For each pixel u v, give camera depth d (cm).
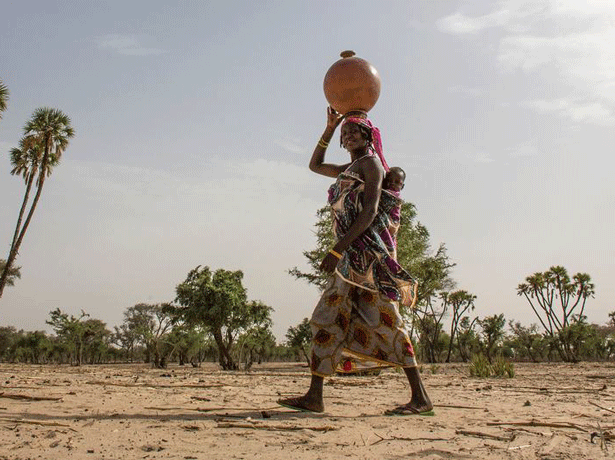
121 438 313
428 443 312
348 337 440
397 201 450
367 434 337
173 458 263
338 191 450
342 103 471
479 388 852
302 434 334
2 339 8906
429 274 2764
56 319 5866
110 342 9600
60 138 3225
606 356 7388
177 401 512
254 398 560
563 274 6719
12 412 409
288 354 8706
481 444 311
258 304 4141
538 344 7288
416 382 432
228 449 286
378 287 434
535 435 340
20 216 3119
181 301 4178
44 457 260
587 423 396
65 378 1003
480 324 6519
